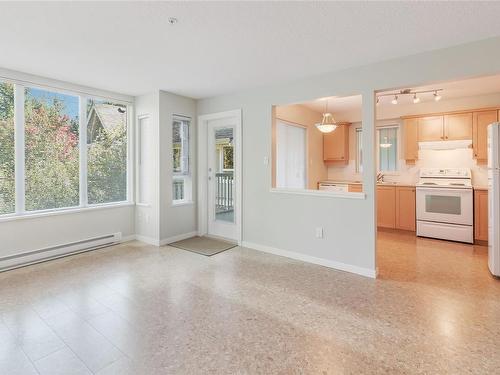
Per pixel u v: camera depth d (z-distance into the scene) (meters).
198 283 2.96
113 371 1.67
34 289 2.78
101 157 4.29
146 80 3.72
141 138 4.61
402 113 5.46
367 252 3.17
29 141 3.55
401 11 2.06
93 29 2.33
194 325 2.16
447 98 4.88
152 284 2.92
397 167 5.69
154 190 4.37
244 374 1.64
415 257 3.83
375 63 3.07
